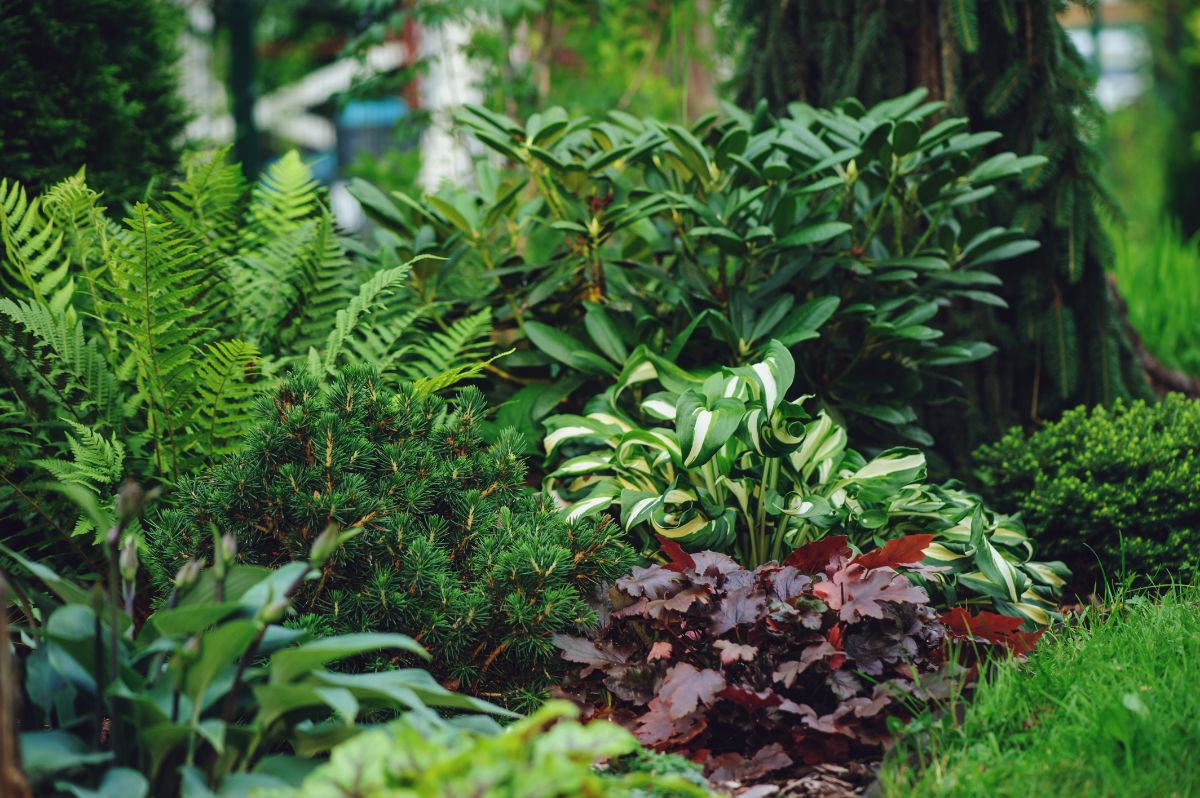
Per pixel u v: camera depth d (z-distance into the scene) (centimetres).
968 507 354
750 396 324
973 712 263
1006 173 402
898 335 389
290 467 281
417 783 176
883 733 274
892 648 282
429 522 301
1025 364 507
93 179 424
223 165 387
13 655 218
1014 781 230
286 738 231
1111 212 492
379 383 314
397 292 421
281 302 404
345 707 195
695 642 292
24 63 405
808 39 520
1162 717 247
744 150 396
